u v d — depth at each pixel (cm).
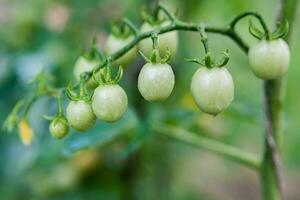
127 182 69
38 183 68
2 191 75
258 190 127
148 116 56
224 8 76
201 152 93
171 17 41
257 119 56
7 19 74
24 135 46
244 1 75
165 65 38
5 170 74
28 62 70
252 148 103
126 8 67
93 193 69
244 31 80
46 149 59
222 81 37
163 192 78
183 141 53
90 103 39
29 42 73
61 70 68
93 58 44
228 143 70
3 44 73
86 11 71
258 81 84
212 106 38
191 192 85
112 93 38
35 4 73
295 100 87
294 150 87
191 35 75
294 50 96
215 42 80
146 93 38
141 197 74
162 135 55
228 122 69
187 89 71
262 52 40
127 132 51
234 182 125
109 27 70
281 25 40
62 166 68
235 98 81
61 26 72
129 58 44
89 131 50
